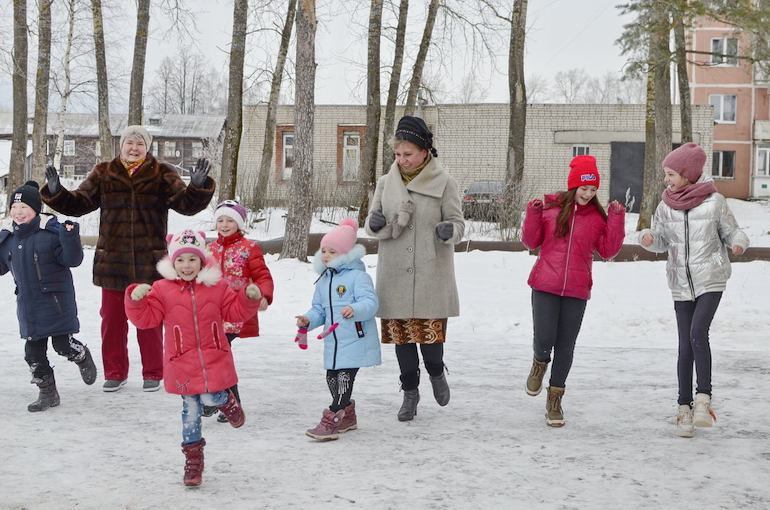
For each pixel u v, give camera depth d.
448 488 3.84
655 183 22.73
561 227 5.13
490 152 35.06
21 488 3.84
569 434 4.95
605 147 35.31
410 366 5.30
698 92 43.53
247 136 34.53
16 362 7.31
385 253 5.32
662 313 10.25
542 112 35.66
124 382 6.36
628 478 4.02
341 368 4.82
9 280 12.67
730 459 4.38
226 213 5.37
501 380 6.70
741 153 43.38
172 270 4.04
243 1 21.34
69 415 5.36
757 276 14.28
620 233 5.02
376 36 22.06
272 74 24.20
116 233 6.11
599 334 9.27
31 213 5.56
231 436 4.90
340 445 4.68
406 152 5.25
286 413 5.53
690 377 4.99
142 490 3.82
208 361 4.02
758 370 7.02
